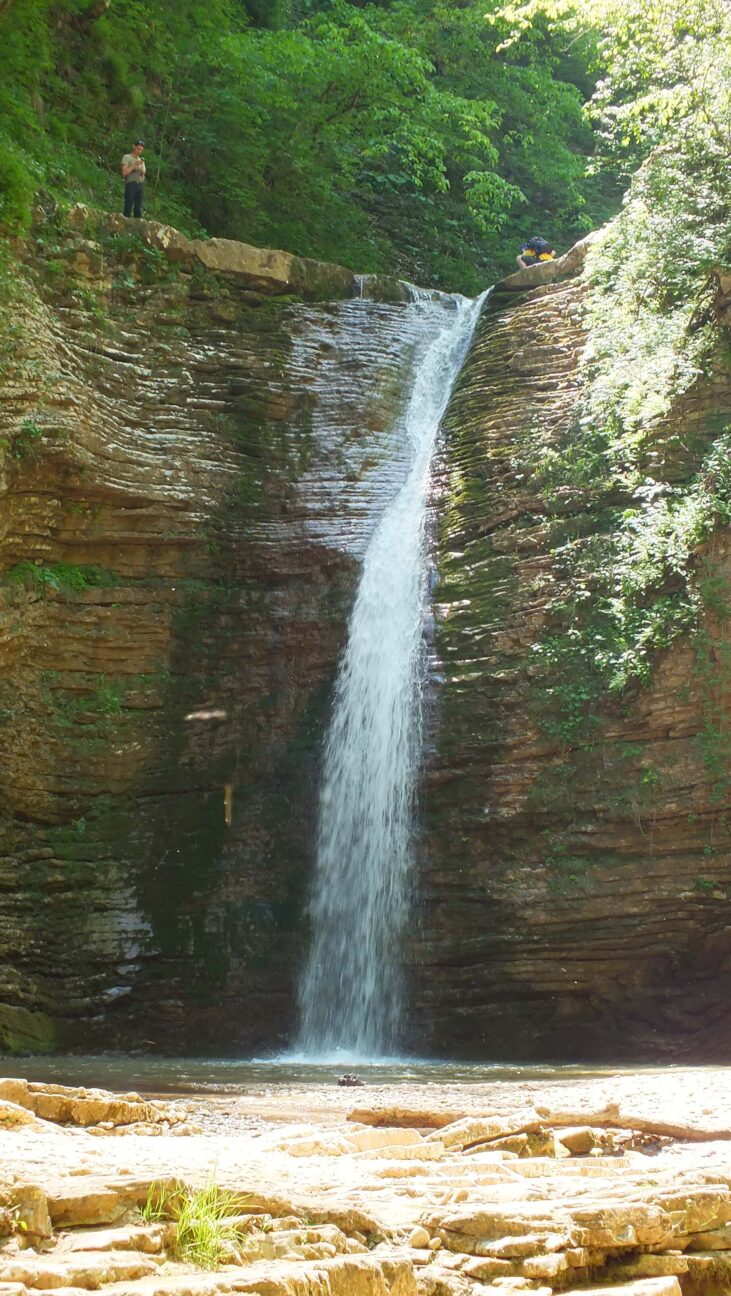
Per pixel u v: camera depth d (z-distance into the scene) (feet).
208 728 65.82
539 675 59.52
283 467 70.85
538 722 58.59
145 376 67.56
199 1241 11.58
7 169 61.67
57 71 84.07
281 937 63.05
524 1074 43.16
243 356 71.67
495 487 66.49
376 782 63.00
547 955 55.77
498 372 71.05
